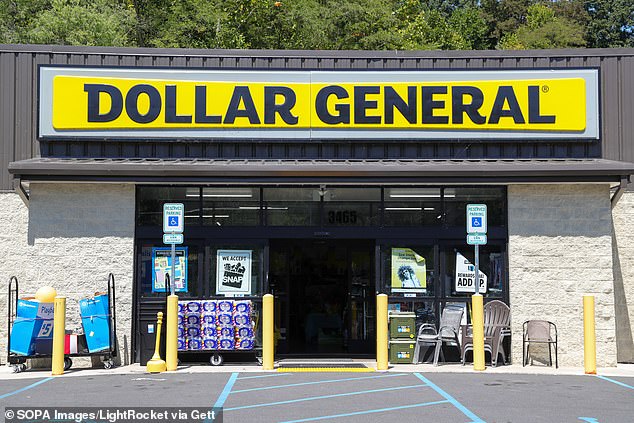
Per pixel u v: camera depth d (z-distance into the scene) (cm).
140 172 1564
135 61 1692
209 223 1659
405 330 1627
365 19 3900
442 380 1383
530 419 1027
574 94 1648
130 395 1206
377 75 1658
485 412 1073
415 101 1653
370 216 1673
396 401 1157
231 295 1648
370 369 1528
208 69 1650
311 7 3834
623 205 1736
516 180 1590
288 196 1675
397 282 1662
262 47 3709
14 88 1681
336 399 1173
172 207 1509
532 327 1609
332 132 1650
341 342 1809
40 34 3284
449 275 1662
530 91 1650
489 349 1577
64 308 1477
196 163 1608
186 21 3806
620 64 1702
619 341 1712
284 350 1764
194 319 1577
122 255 1628
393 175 1575
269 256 1738
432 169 1573
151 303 1634
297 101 1652
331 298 1812
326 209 1673
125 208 1634
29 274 1617
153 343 1628
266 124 1648
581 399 1185
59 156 1644
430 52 1706
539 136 1648
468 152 1661
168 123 1641
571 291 1623
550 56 1703
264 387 1290
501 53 1705
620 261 1727
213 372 1489
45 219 1625
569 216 1636
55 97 1630
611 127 1691
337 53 1703
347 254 1803
